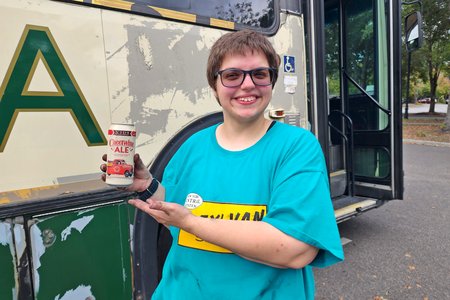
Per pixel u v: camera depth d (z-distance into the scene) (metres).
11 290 1.54
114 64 1.84
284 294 1.12
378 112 4.09
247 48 1.12
